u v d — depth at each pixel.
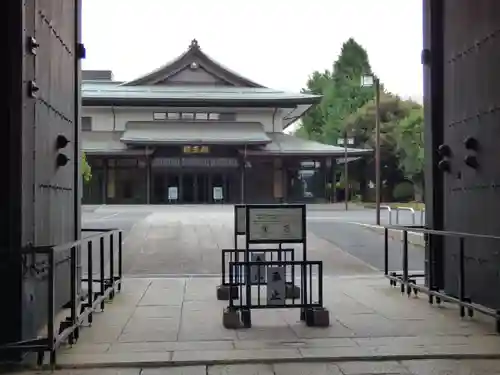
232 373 5.63
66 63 8.37
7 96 5.87
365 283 11.43
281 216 7.99
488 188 7.75
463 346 6.45
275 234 7.96
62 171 7.97
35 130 6.45
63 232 8.02
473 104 8.23
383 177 59.81
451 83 9.06
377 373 5.61
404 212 39.44
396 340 6.77
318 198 53.97
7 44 5.89
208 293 10.29
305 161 54.16
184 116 55.75
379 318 8.03
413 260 15.69
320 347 6.46
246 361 5.97
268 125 56.69
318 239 20.27
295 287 9.44
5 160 5.85
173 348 6.45
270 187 53.75
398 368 5.77
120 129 55.00
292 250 9.66
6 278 5.88
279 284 7.68
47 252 5.62
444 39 9.34
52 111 7.36
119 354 6.18
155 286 11.13
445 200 9.27
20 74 5.90
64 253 7.96
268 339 6.86
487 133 7.77
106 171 51.81
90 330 7.36
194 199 52.91
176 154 52.22
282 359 6.00
